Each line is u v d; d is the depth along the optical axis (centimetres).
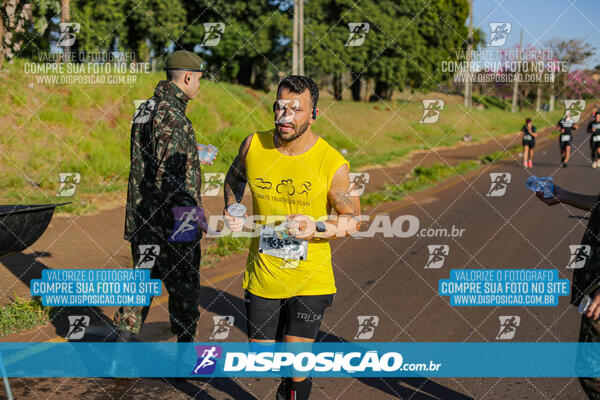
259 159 252
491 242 707
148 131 309
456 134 2628
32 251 581
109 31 2152
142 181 313
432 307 470
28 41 1547
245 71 3325
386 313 455
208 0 2738
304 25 3114
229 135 1404
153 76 1536
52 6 1419
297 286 247
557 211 920
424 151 1964
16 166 940
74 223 707
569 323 439
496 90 4428
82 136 1103
